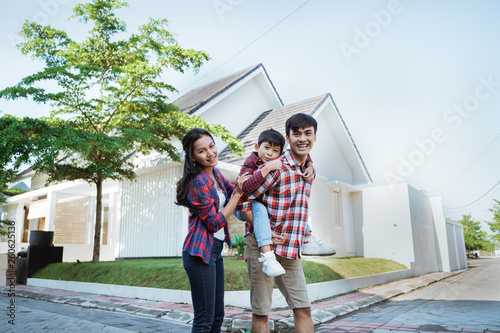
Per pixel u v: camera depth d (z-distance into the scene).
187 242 2.08
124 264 7.75
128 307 5.18
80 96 8.35
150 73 8.40
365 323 4.20
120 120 9.25
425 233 13.90
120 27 9.35
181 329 3.83
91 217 14.20
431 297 6.75
